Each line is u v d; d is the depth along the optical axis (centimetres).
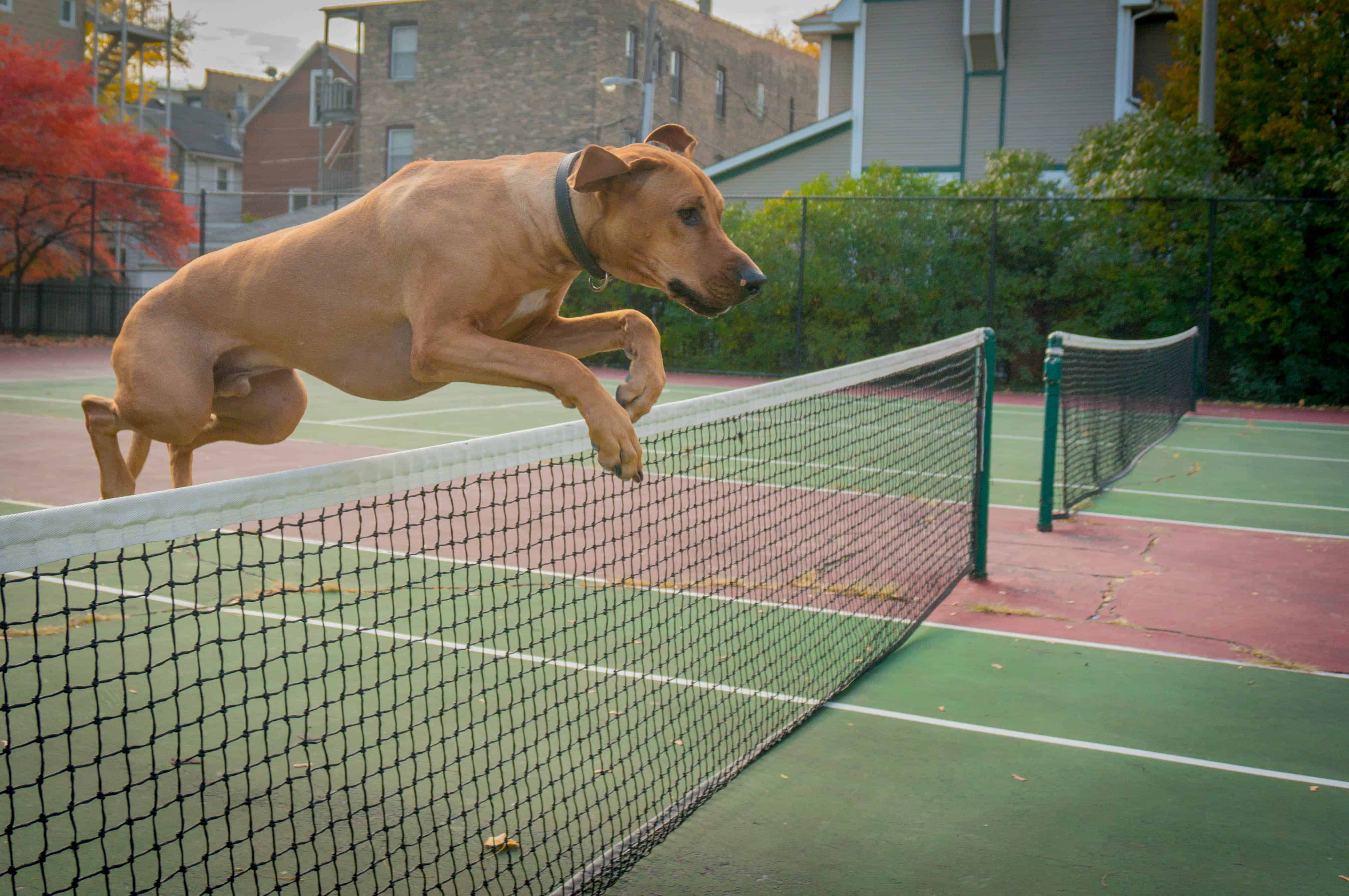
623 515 406
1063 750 464
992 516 971
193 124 5556
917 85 2853
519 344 308
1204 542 883
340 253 331
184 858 322
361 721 301
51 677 501
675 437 1310
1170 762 453
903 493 1008
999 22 2677
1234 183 2105
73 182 2655
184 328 354
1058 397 907
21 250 2634
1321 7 2192
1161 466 1301
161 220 2827
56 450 1107
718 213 323
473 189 322
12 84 2606
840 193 2330
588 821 376
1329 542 894
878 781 427
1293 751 468
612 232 319
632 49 3741
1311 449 1450
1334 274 1980
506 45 3662
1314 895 347
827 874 354
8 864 335
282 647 548
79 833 358
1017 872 358
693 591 680
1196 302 2027
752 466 563
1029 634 632
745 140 4506
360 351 342
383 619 597
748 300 317
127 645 545
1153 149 2075
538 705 481
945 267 2177
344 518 861
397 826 321
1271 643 621
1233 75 2292
